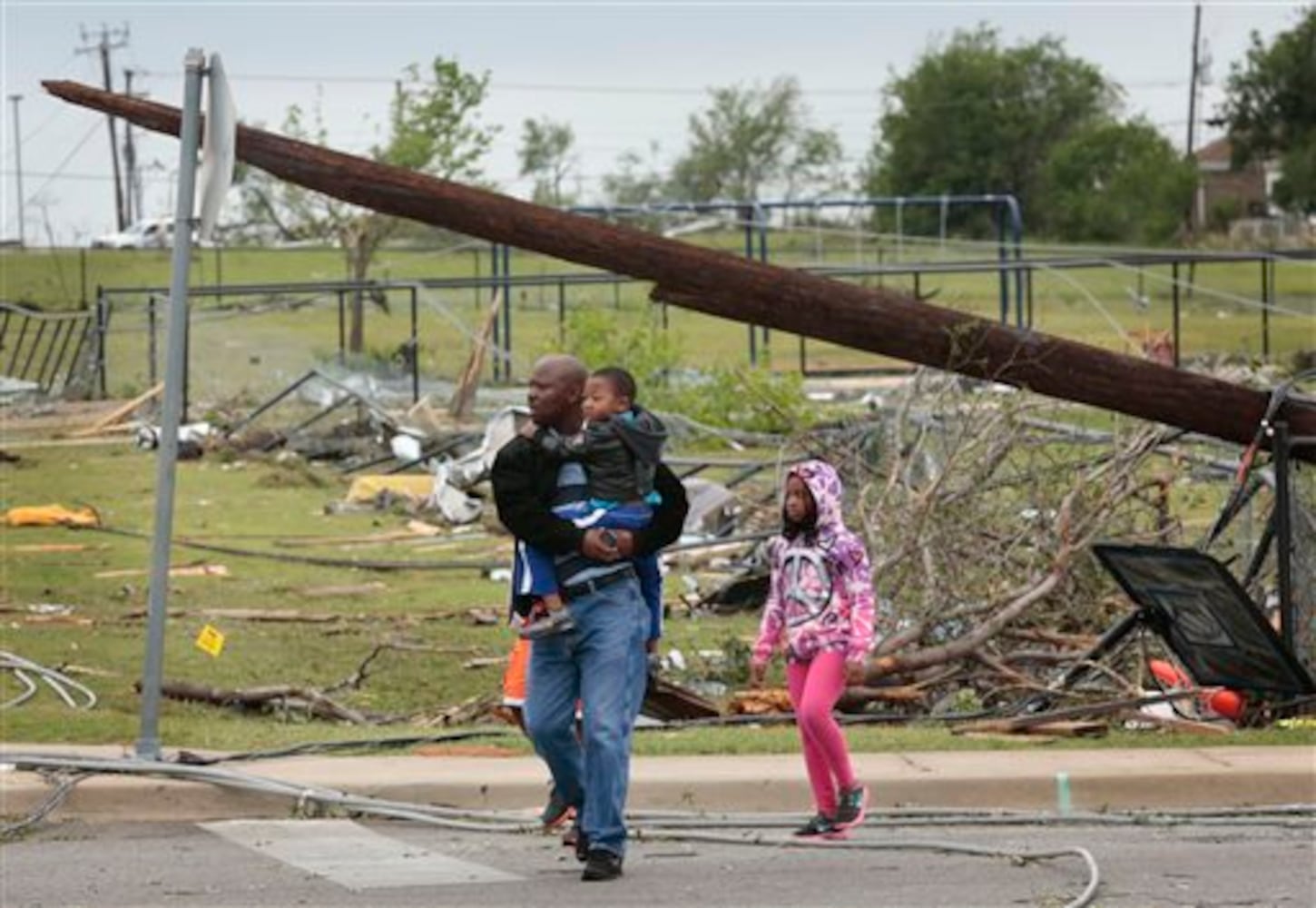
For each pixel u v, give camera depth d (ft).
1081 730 99.35
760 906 68.49
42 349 447.42
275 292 376.89
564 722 74.49
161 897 70.79
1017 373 111.24
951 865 75.46
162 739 97.66
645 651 74.84
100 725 99.81
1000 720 102.06
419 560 183.83
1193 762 91.20
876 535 116.16
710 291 110.42
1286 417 108.88
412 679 125.80
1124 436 121.90
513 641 139.95
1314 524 108.99
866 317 111.24
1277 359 353.51
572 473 73.10
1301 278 597.11
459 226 109.91
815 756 80.48
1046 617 119.65
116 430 311.27
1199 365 315.99
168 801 86.63
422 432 277.85
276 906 69.21
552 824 76.84
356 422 288.71
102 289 377.30
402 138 492.13
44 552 188.14
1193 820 84.64
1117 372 110.93
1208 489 155.94
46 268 588.91
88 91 107.96
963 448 117.91
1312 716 104.27
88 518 208.54
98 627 144.05
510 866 76.07
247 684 121.80
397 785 87.92
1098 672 109.40
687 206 388.57
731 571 167.94
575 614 72.74
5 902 70.38
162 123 107.14
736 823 83.46
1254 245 643.86
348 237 472.85
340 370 356.59
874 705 109.70
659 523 74.02
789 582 81.30
